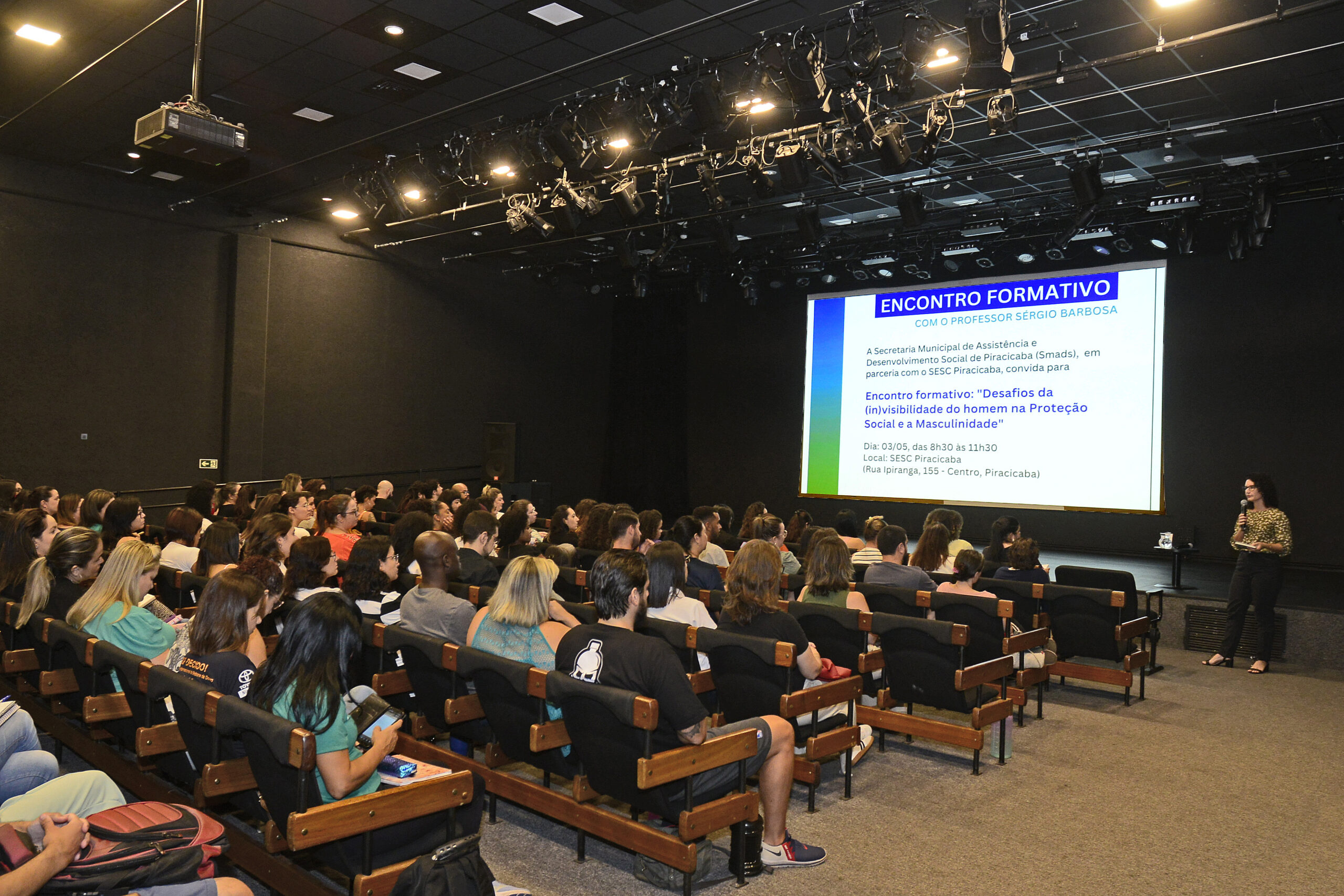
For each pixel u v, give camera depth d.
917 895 2.83
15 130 8.92
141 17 6.41
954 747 4.35
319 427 12.48
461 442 14.25
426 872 1.93
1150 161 9.05
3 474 9.74
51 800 2.32
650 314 16.20
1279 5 5.33
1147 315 11.06
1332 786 3.95
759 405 14.98
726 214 10.30
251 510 7.15
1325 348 10.20
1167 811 3.61
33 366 9.94
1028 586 5.38
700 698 3.79
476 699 3.25
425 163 8.62
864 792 3.73
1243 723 4.95
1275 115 7.16
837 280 13.70
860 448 13.35
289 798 2.26
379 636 3.47
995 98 6.11
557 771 3.03
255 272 11.66
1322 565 10.14
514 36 6.64
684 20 6.34
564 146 7.57
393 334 13.36
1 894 1.72
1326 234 10.21
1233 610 6.56
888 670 4.17
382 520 7.53
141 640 3.17
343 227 12.62
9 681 4.05
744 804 2.85
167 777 3.14
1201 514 10.93
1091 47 6.59
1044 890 2.89
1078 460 11.50
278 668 2.30
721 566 5.95
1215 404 10.89
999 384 12.09
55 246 10.09
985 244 11.07
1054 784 3.89
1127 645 5.36
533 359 15.31
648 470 16.08
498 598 3.15
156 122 5.14
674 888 2.83
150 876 1.94
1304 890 2.94
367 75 7.36
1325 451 10.16
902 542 4.96
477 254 13.35
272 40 6.77
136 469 10.73
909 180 9.24
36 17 6.44
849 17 5.86
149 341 10.84
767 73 6.35
